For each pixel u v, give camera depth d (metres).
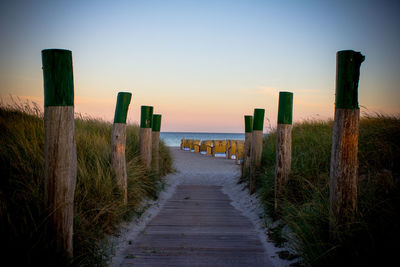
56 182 2.29
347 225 2.62
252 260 3.11
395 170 3.82
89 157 4.50
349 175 2.67
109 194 3.88
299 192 4.32
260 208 5.15
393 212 2.66
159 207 5.47
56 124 2.27
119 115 4.48
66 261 2.33
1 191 2.85
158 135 7.31
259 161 6.29
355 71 2.65
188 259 3.12
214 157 15.47
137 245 3.50
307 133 6.62
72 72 2.38
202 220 4.64
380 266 2.31
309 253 2.82
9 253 2.16
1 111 5.22
